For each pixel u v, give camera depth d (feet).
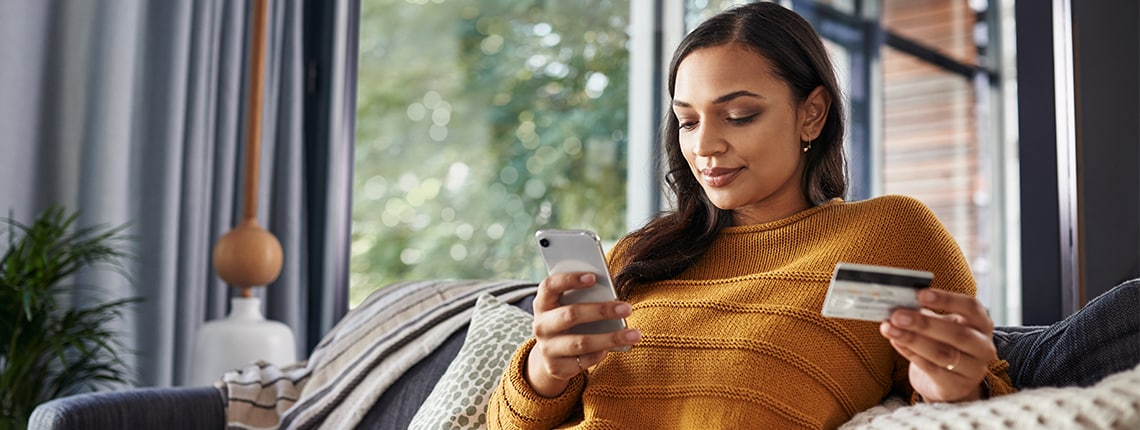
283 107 10.33
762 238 4.38
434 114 10.91
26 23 8.61
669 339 4.14
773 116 4.18
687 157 4.34
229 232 8.43
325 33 10.55
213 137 9.77
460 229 10.85
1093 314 3.99
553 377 4.14
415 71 10.87
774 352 3.93
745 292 4.15
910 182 14.25
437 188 10.83
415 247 10.75
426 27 10.94
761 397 3.87
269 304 10.19
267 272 8.36
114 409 5.87
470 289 6.77
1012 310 15.46
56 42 8.81
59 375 8.31
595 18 10.83
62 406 5.68
